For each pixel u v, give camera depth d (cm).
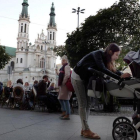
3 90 1048
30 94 902
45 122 504
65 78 568
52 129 407
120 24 1780
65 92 580
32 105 878
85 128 339
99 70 320
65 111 600
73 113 765
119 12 1775
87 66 327
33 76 7231
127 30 1808
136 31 1766
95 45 1848
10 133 358
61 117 593
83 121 342
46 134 357
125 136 297
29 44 8081
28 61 7544
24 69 7419
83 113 343
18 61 7519
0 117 583
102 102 885
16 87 892
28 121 515
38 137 332
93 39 1884
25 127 423
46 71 7488
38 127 427
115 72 337
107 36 1783
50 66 8144
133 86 288
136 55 299
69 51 2088
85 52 1938
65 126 448
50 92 857
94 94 304
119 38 1770
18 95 893
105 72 298
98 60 310
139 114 297
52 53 8256
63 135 351
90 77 319
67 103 583
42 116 639
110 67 327
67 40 2139
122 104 1196
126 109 959
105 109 858
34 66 7412
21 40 7694
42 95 802
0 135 339
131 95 297
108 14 1800
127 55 321
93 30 1844
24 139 316
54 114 714
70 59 2138
